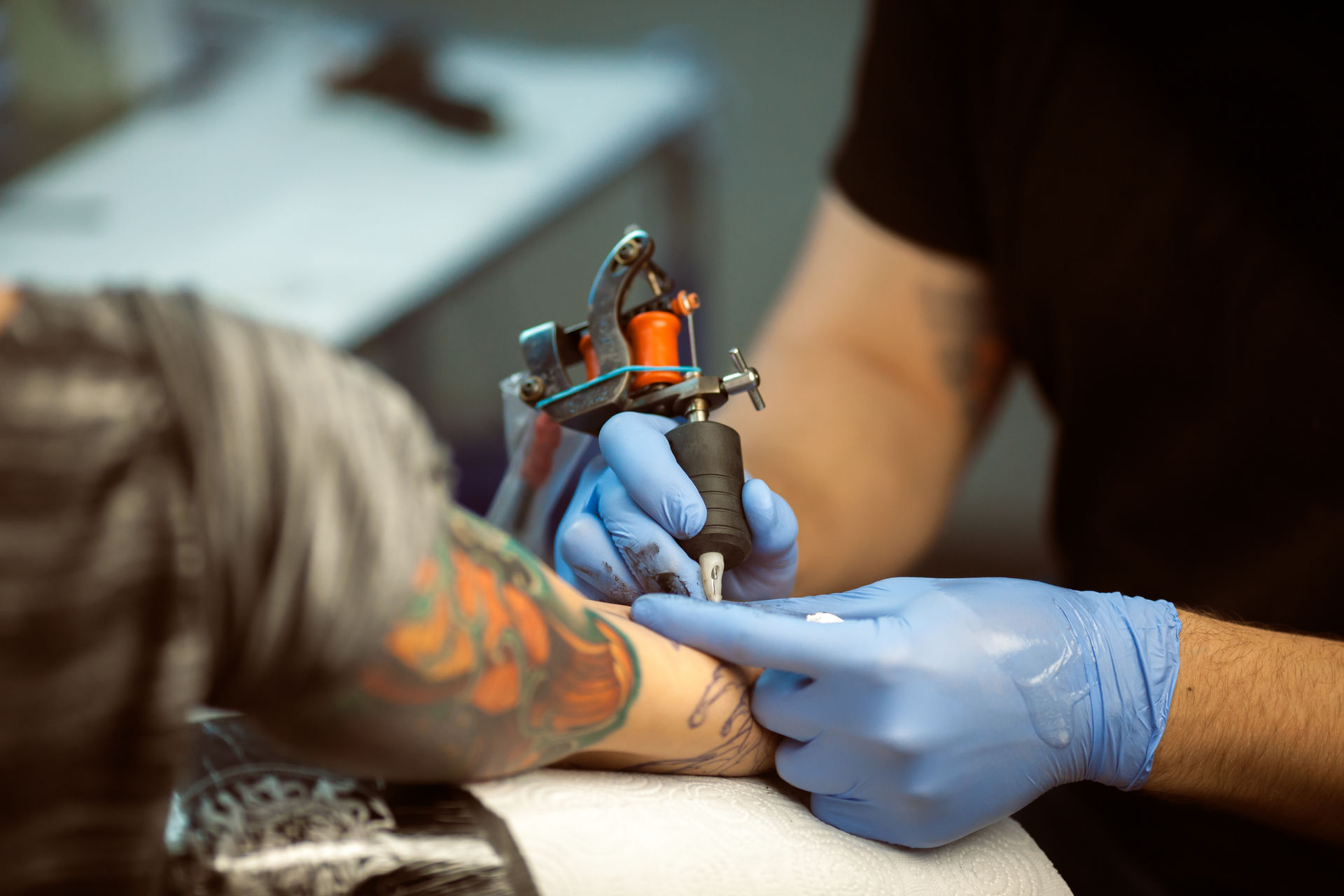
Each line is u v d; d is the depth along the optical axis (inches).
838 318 52.4
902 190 51.4
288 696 35.2
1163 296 47.3
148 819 34.0
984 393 52.3
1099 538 49.8
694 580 40.9
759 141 135.5
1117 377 48.5
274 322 35.1
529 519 43.9
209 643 34.1
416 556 35.4
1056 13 48.1
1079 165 48.2
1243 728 40.8
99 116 86.1
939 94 50.7
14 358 33.5
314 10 102.0
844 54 136.1
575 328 42.8
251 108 86.5
